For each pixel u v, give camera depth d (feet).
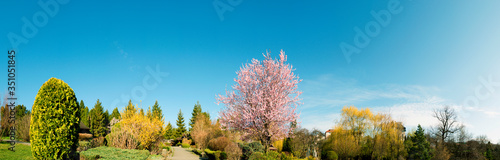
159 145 87.81
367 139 125.80
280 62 47.85
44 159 38.96
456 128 129.39
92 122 175.32
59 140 39.83
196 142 135.23
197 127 162.71
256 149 56.59
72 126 41.78
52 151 39.32
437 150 125.39
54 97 40.34
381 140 120.47
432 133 137.18
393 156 118.52
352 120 127.75
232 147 64.23
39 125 39.14
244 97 47.34
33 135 39.40
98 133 165.99
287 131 47.32
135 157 49.42
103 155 47.73
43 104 39.75
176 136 219.20
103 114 187.83
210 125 170.50
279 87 46.62
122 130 68.18
